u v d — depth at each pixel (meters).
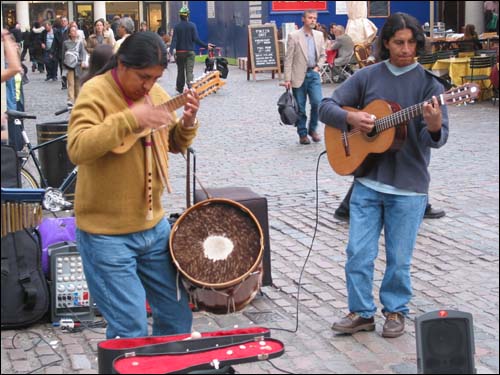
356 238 5.31
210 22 26.67
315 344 5.34
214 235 4.30
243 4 26.31
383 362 5.03
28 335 5.52
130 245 4.12
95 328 5.64
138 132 3.91
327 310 5.96
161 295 4.29
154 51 3.96
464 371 3.99
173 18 25.98
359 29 17.58
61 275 5.69
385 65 5.26
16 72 4.56
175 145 4.33
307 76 12.88
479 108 16.72
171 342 4.05
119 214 4.07
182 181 10.41
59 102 19.44
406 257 5.29
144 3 26.05
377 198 5.26
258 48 23.78
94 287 4.14
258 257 4.21
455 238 7.71
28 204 4.95
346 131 5.33
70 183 8.18
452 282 6.49
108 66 4.11
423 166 5.22
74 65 18.41
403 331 5.42
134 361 3.94
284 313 5.92
